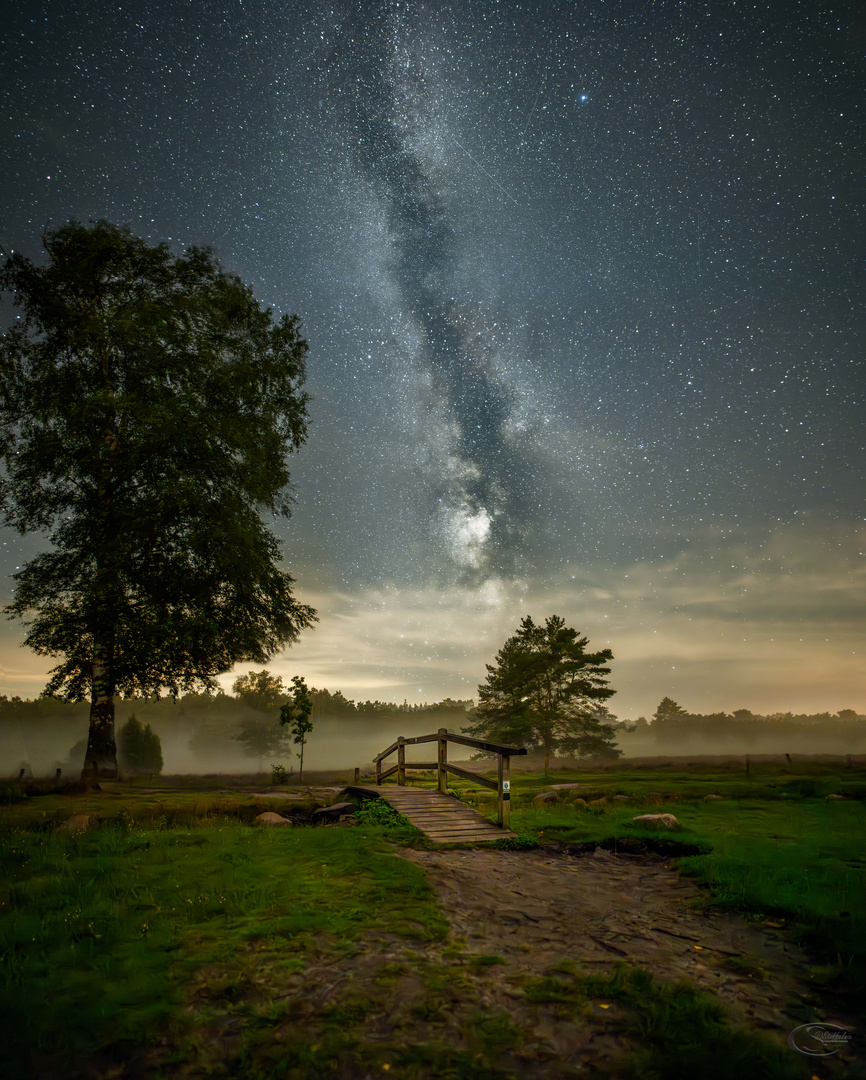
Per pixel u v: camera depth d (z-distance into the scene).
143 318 20.12
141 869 6.62
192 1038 3.29
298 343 25.44
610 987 3.97
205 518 19.91
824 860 7.33
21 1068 3.00
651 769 36.22
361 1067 3.06
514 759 60.50
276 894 5.73
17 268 20.30
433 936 4.84
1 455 20.38
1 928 4.77
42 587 19.72
